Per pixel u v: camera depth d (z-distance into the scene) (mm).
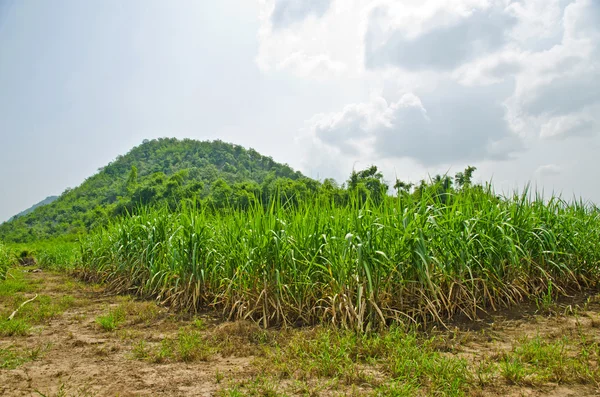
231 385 3613
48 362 4484
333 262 5602
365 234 5590
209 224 8195
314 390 3381
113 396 3467
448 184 7121
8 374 4074
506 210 6777
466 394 3312
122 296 8961
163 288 7867
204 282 7207
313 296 5828
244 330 5387
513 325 5316
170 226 9242
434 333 5027
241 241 6707
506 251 6078
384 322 5051
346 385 3553
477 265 6020
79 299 8828
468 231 5867
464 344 4633
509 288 6242
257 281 6172
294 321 5926
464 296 5852
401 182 6473
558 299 6539
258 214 6543
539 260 6715
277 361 4168
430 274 5570
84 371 4156
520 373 3537
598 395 3225
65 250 18203
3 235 88562
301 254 5945
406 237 5457
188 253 7473
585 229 7586
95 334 5836
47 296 9078
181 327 5984
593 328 5059
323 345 4355
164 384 3730
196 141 195500
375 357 4164
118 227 10789
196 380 3816
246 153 187625
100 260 11430
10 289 10289
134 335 5633
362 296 5301
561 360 3758
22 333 5793
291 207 6977
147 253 8930
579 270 7242
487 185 7137
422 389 3412
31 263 22719
